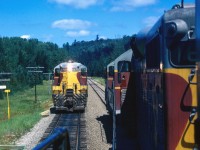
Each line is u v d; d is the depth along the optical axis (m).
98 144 19.25
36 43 176.88
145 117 11.03
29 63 141.88
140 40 10.79
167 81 7.43
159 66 7.98
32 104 46.06
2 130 23.58
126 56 18.52
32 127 25.41
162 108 7.67
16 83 74.00
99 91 64.50
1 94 58.38
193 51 7.22
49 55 163.00
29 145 19.62
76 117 30.25
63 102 33.53
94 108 36.62
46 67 159.62
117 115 19.25
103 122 26.67
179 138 7.30
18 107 43.12
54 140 4.65
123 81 18.50
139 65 12.78
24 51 144.00
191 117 7.15
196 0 5.18
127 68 18.53
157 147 8.53
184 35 7.12
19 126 24.73
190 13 7.32
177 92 7.35
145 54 10.43
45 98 55.75
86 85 34.00
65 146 5.23
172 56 7.38
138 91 13.31
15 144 19.73
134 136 15.45
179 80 7.34
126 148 15.88
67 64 34.12
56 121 28.00
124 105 17.75
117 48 144.38
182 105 7.31
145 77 10.71
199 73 5.13
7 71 81.19
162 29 7.55
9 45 140.00
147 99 10.34
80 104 33.69
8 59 98.75
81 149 18.16
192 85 7.25
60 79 33.91
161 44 7.66
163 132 7.68
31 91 75.69
